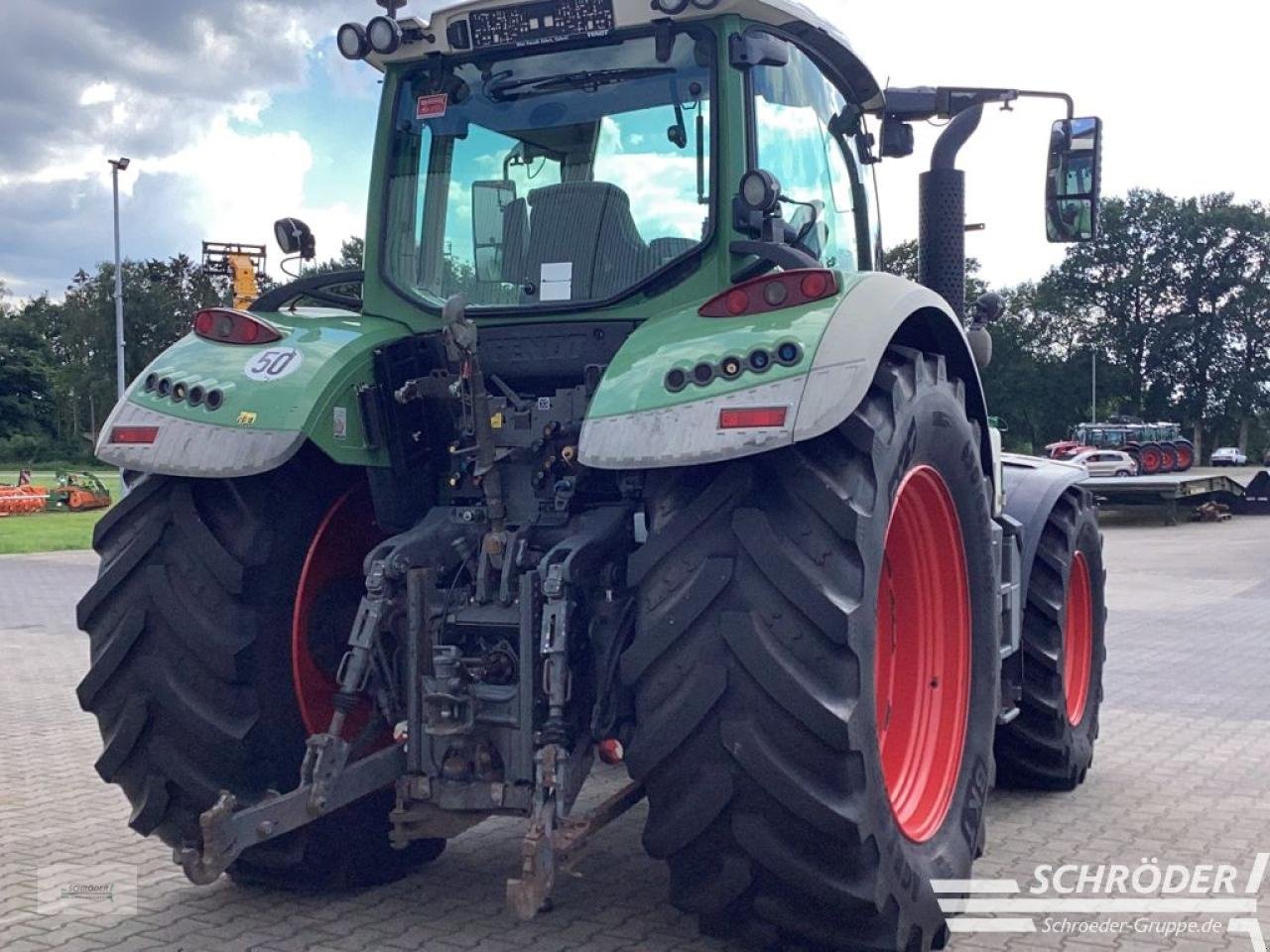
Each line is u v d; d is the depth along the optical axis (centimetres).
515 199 418
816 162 443
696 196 390
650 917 399
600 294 403
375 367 400
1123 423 3869
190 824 386
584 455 323
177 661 379
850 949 333
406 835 368
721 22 387
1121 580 1611
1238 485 2869
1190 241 8131
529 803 350
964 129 505
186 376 392
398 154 436
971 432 406
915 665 416
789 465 324
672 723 319
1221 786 581
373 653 372
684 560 324
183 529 381
